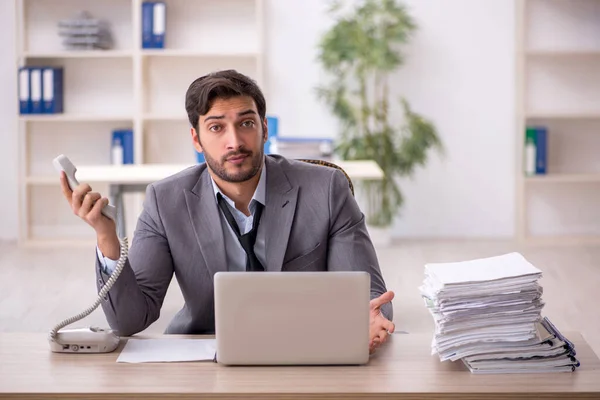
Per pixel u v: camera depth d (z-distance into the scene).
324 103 7.20
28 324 4.80
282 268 2.49
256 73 7.28
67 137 7.32
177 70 7.23
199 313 2.51
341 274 2.04
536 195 7.42
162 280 2.47
